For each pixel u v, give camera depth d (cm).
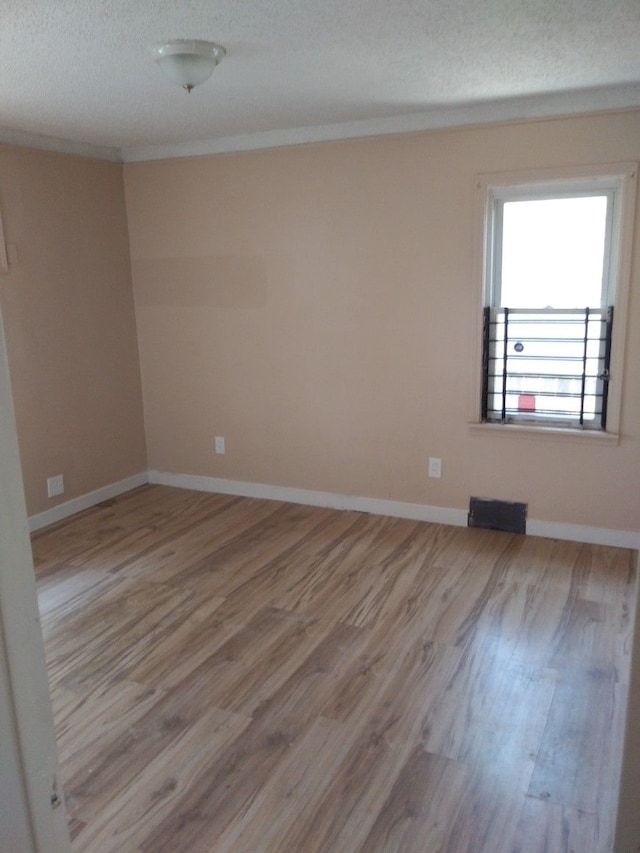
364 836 183
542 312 364
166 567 353
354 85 298
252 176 411
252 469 458
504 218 366
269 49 247
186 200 435
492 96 324
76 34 225
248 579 337
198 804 195
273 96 315
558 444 367
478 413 381
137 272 463
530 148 341
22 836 74
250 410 448
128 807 194
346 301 402
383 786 200
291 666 261
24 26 216
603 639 276
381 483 418
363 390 410
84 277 429
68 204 413
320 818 189
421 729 224
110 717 234
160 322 464
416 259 379
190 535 396
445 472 397
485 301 374
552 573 335
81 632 289
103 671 261
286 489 449
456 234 366
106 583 335
